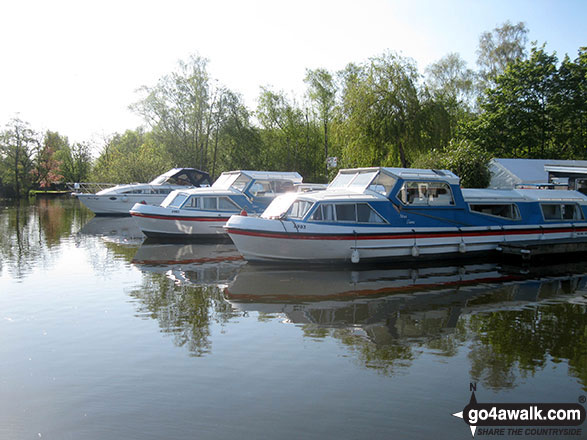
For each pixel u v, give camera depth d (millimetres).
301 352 7246
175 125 48688
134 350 7375
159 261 15086
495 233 15289
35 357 7137
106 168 45344
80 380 6332
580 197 17156
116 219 29750
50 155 69438
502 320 8852
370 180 14820
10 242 19516
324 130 52188
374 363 6848
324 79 48625
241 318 8953
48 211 36656
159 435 5012
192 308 9648
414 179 14531
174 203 20719
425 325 8539
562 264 14664
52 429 5145
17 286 11672
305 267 13758
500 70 43156
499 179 25578
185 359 7000
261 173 23406
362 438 4949
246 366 6742
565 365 6785
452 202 15055
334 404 5648
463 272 13242
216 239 20344
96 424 5234
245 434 5023
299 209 14070
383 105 29078
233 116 48312
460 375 6445
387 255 14109
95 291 11117
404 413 5457
